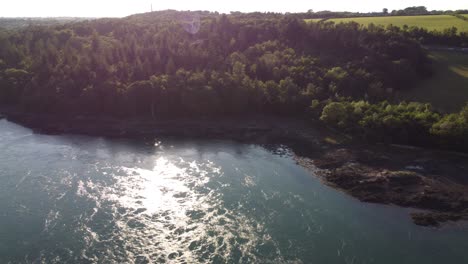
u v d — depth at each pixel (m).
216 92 113.44
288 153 88.25
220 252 51.59
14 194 66.19
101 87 114.31
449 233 57.50
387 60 120.00
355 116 96.56
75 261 49.41
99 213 61.00
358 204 65.50
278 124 107.94
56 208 62.09
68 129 104.19
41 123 108.94
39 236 54.47
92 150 89.38
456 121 83.06
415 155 83.81
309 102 111.25
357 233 56.75
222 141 96.38
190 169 79.31
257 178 75.12
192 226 57.84
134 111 113.50
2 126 106.38
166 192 68.88
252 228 57.41
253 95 115.12
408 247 53.81
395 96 106.50
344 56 129.50
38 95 116.00
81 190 68.75
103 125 107.38
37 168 77.81
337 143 92.81
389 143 89.88
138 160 83.94
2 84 123.81
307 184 72.81
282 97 112.81
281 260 50.12
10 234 54.75
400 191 68.88
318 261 50.09
